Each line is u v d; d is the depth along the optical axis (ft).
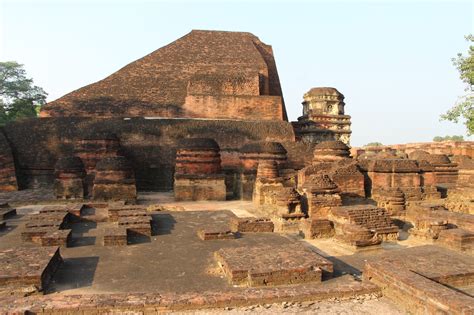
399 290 18.83
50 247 24.79
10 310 16.44
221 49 115.34
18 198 58.13
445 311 16.12
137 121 81.10
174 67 107.24
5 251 23.85
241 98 97.30
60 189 57.31
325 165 54.80
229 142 81.51
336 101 120.47
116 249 28.53
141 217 36.04
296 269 21.45
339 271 24.36
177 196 59.67
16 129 76.74
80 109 92.22
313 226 36.32
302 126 118.11
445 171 68.39
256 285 20.77
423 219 37.22
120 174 55.36
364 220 35.76
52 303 17.37
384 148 112.06
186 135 80.07
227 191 68.80
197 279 22.22
